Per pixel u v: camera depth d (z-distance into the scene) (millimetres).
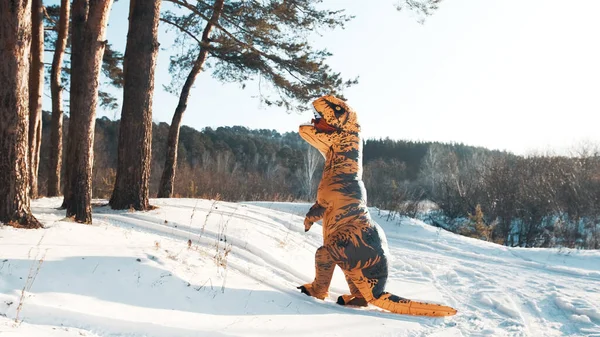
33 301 4777
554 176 24875
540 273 10453
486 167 31062
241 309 6039
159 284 5898
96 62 8719
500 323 6871
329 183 7242
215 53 17109
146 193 11078
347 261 6945
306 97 17359
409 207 23016
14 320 4391
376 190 33344
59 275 5434
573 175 24078
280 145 80438
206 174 37188
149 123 11172
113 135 53906
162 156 49750
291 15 16969
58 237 6734
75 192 8656
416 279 9688
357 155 7367
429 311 6820
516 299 8258
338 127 7305
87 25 8672
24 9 7258
